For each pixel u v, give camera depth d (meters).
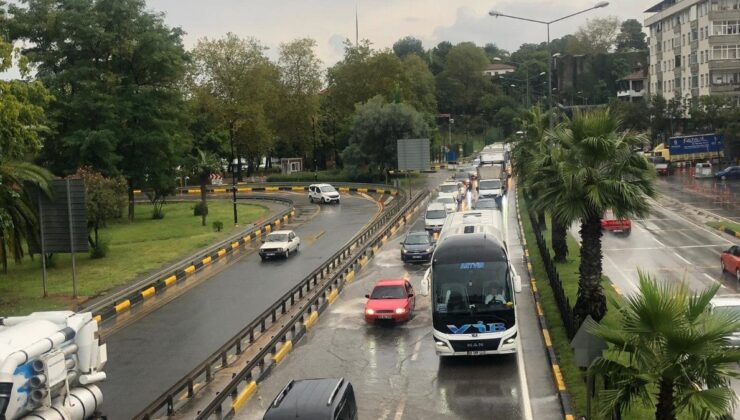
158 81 62.81
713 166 78.31
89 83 56.16
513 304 19.11
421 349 21.17
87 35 57.41
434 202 51.66
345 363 20.11
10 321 14.07
